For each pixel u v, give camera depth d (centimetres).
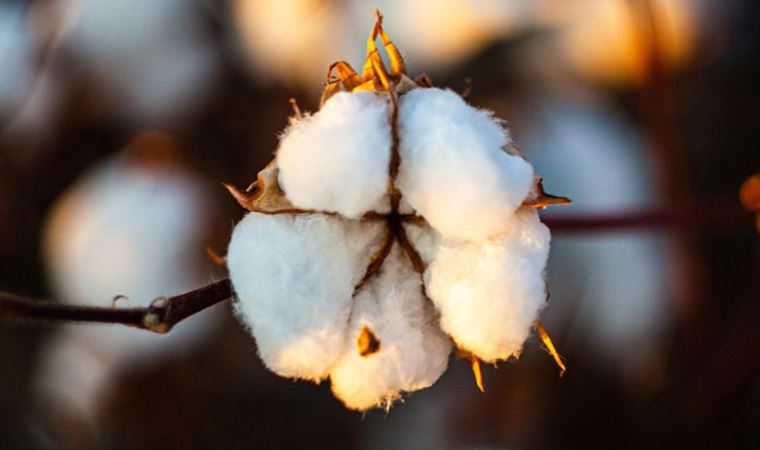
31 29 97
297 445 85
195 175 92
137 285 87
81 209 92
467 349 43
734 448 81
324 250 42
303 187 42
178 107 94
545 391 83
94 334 87
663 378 83
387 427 85
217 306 86
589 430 82
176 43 95
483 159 41
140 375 86
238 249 42
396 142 42
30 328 90
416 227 43
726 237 90
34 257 94
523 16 92
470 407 83
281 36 93
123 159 95
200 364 86
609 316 85
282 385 86
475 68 93
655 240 86
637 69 80
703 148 96
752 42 98
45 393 87
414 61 92
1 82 95
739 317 86
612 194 90
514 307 42
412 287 43
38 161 95
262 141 93
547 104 93
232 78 94
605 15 92
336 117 42
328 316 42
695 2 96
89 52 95
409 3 92
